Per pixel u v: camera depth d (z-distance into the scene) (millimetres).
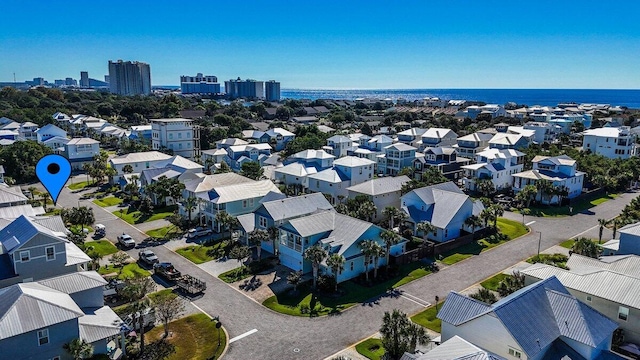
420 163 106438
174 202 82625
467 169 99125
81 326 35469
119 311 43625
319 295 48188
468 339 34250
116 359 36344
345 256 51125
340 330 41406
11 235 44594
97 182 99875
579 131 172875
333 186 85562
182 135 132250
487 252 61469
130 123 197375
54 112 191625
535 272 43344
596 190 95312
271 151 139250
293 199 64062
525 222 75812
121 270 53531
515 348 31281
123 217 75312
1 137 135625
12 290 34625
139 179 92500
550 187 84938
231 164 119812
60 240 43969
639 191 100000
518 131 143875
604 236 68562
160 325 41938
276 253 58875
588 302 40031
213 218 68812
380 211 75625
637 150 131000
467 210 68188
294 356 37312
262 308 45375
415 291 49500
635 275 42656
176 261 56906
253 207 72375
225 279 51781
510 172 101500
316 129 155750
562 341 33125
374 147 124438
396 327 35312
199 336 40219
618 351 37250
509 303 33469
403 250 58562
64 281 38562
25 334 31578
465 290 49812
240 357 37156
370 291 49312
